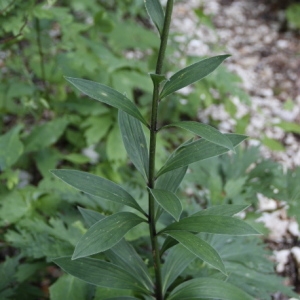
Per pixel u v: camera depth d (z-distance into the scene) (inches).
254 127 56.2
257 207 38.6
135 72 44.1
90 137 41.5
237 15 77.5
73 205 35.3
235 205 23.4
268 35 73.3
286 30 74.7
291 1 78.6
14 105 44.3
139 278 25.9
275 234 44.1
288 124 48.6
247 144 53.7
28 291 31.5
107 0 61.8
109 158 40.8
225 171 38.8
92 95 20.4
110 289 28.4
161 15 20.1
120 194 22.7
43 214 36.7
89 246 20.6
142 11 62.5
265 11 78.9
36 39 43.7
